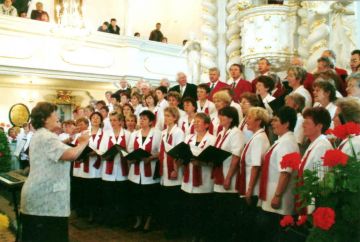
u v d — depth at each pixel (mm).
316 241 1899
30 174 2875
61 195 2859
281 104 3760
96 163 4887
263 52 5711
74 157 2820
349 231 1861
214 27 7395
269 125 3570
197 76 7570
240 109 4410
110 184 4707
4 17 9586
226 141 3645
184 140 4148
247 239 3406
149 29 14711
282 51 5688
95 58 11164
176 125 4277
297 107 3432
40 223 2787
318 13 5156
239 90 4922
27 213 2816
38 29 10141
